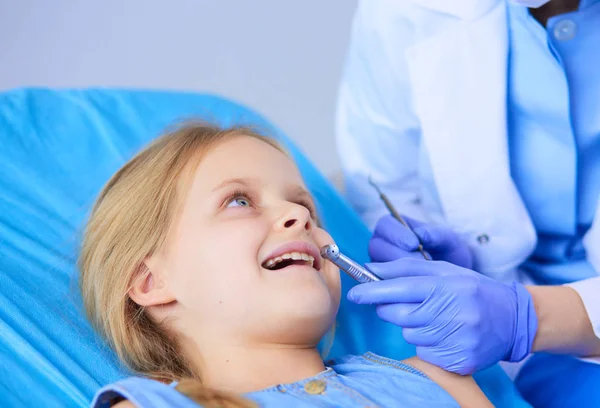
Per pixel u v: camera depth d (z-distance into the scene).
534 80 1.44
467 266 1.58
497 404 1.42
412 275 1.34
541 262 1.62
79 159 1.71
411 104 1.59
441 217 1.67
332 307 1.23
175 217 1.26
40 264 1.43
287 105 2.79
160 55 2.86
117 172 1.44
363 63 1.67
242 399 1.04
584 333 1.34
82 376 1.23
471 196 1.53
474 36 1.47
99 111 1.84
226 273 1.16
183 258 1.22
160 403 0.98
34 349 1.24
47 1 2.94
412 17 1.52
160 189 1.30
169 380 1.20
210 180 1.27
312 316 1.15
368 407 1.06
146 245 1.27
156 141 1.45
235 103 2.00
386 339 1.55
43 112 1.80
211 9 2.94
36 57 2.81
